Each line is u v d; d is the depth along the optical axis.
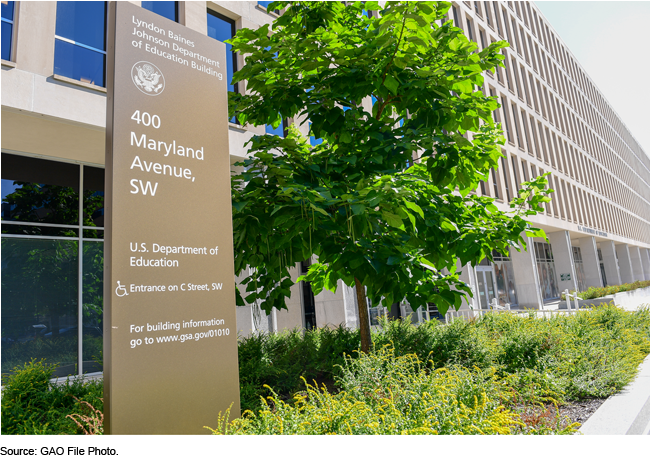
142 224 3.41
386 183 4.01
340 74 5.50
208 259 3.81
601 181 48.50
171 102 3.80
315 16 5.96
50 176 10.48
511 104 28.34
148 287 3.36
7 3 8.23
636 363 7.68
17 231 9.74
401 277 4.69
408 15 4.41
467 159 5.68
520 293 27.42
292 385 6.48
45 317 9.80
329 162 5.60
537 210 6.13
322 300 13.79
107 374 3.10
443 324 8.87
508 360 7.23
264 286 6.18
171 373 3.39
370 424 3.39
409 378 4.82
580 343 7.68
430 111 5.36
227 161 4.15
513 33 31.98
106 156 3.39
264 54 5.52
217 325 3.77
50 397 6.24
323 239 4.91
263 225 5.02
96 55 9.57
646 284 40.88
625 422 4.76
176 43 3.93
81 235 10.70
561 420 5.02
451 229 5.54
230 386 3.78
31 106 8.08
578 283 42.06
